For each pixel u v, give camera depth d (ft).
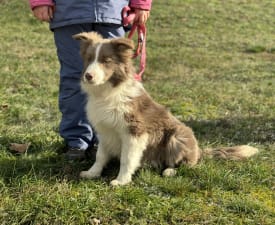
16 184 8.92
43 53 20.06
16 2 30.17
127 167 9.21
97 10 9.42
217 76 18.26
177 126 9.67
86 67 9.00
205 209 8.58
